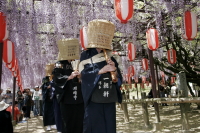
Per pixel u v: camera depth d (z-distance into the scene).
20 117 8.25
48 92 5.07
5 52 4.87
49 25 5.89
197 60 9.97
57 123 3.96
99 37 2.15
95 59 2.21
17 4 4.39
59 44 3.31
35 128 6.16
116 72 2.18
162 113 7.91
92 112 2.10
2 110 4.10
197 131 4.25
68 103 3.02
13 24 4.36
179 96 4.42
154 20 5.70
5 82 11.35
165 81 15.82
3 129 4.06
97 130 2.08
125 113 6.04
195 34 4.43
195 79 8.56
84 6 4.71
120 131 4.78
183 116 4.29
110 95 2.13
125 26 5.44
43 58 7.93
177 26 6.30
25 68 9.11
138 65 13.97
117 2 3.46
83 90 2.13
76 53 3.27
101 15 4.77
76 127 3.06
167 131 4.44
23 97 10.88
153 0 5.16
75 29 4.97
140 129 4.89
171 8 4.61
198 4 4.62
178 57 8.44
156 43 4.97
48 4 4.65
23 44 5.29
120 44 8.16
